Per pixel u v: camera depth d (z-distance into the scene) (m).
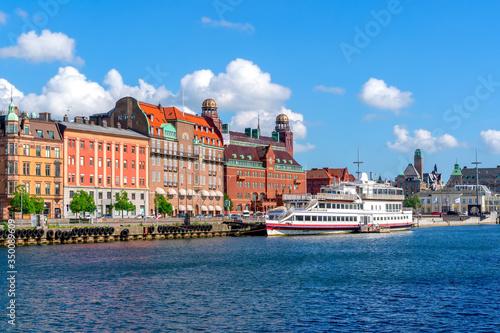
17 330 48.19
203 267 81.31
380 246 117.19
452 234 169.12
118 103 176.50
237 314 53.16
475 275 75.31
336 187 151.75
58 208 146.88
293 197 142.75
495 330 48.03
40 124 145.25
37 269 77.81
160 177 178.00
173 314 53.16
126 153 164.75
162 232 133.12
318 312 53.81
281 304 57.03
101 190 157.00
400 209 165.38
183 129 189.38
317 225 142.88
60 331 48.00
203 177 198.12
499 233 176.88
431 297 60.22
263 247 111.75
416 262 89.12
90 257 91.25
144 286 66.19
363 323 50.12
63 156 147.88
